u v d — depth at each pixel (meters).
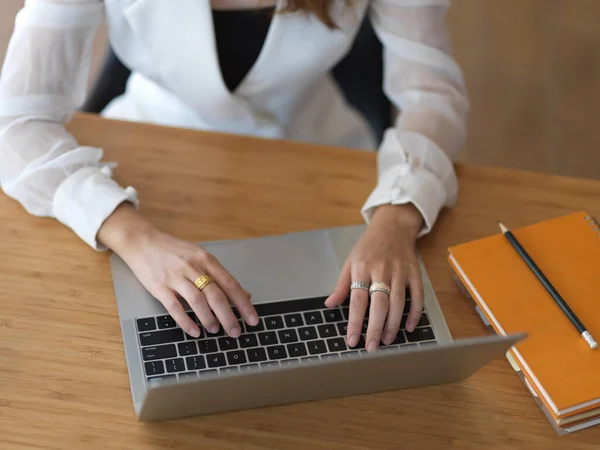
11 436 0.96
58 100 1.34
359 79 1.71
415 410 1.04
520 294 1.12
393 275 1.16
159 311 1.10
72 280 1.14
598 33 2.95
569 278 1.14
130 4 1.34
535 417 1.05
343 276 1.15
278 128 1.66
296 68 1.47
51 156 1.25
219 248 1.20
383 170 1.34
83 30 1.35
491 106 2.79
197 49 1.37
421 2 1.45
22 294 1.11
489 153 2.69
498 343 0.92
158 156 1.33
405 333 1.11
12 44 1.33
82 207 1.18
